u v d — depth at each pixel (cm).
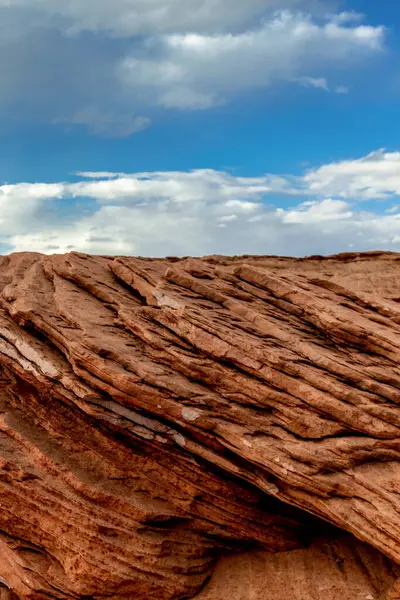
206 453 1853
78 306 2300
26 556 1881
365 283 2961
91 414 1936
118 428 1950
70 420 2097
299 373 1858
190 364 1925
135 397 1858
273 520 1928
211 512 1914
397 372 1892
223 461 1839
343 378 1864
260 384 1869
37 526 1861
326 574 1783
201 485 1912
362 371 1862
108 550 1772
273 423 1838
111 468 1980
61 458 1978
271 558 1894
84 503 1838
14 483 1897
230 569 1869
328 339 2092
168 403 1836
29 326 2239
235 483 1909
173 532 1884
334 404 1781
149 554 1781
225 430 1800
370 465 1725
